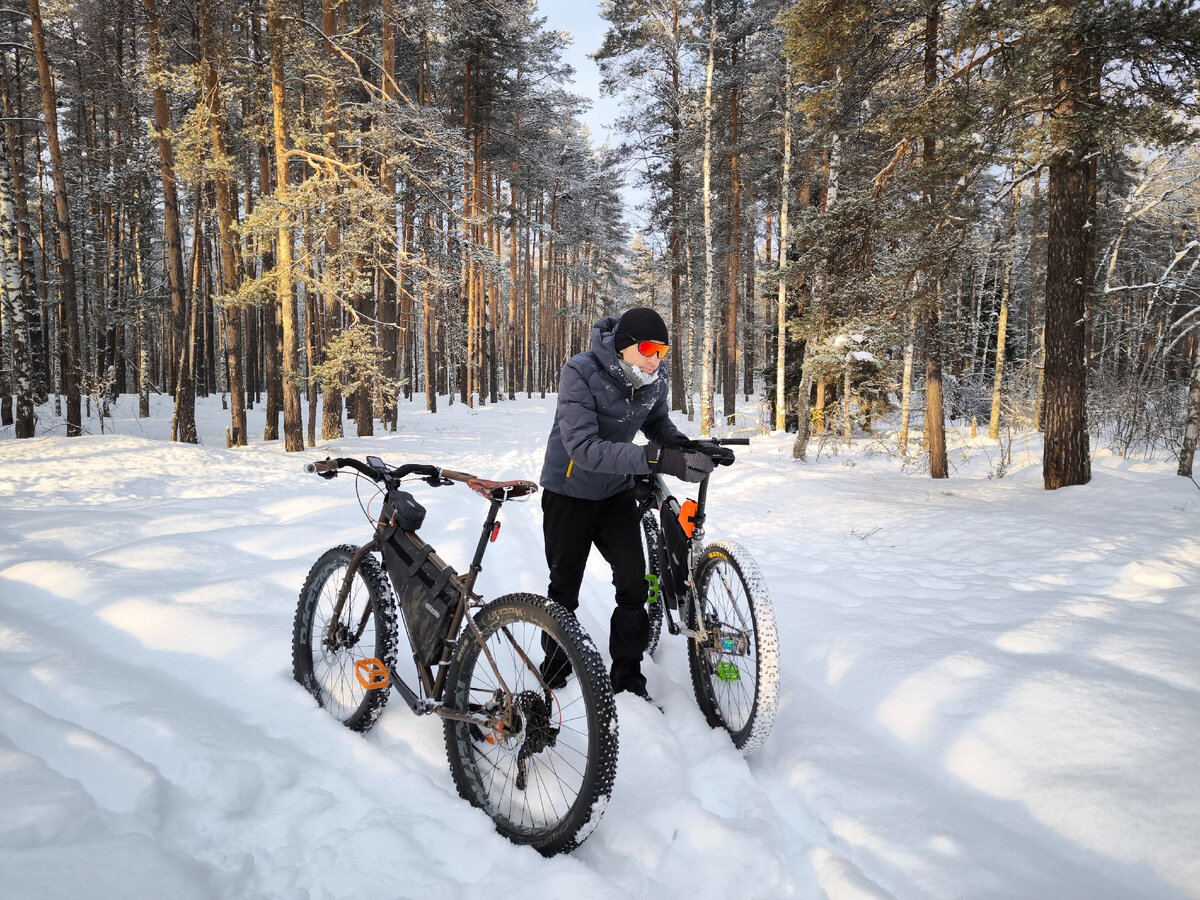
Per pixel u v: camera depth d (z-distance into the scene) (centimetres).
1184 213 1504
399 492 253
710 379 1745
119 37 2317
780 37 1645
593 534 289
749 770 238
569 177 3719
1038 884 172
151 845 170
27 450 1308
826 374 1312
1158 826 189
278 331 2039
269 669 288
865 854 189
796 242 1030
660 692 304
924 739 255
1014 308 2356
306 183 1461
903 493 874
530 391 4650
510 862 186
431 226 1747
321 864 176
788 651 352
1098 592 432
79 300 3002
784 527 695
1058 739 238
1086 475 826
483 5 1931
